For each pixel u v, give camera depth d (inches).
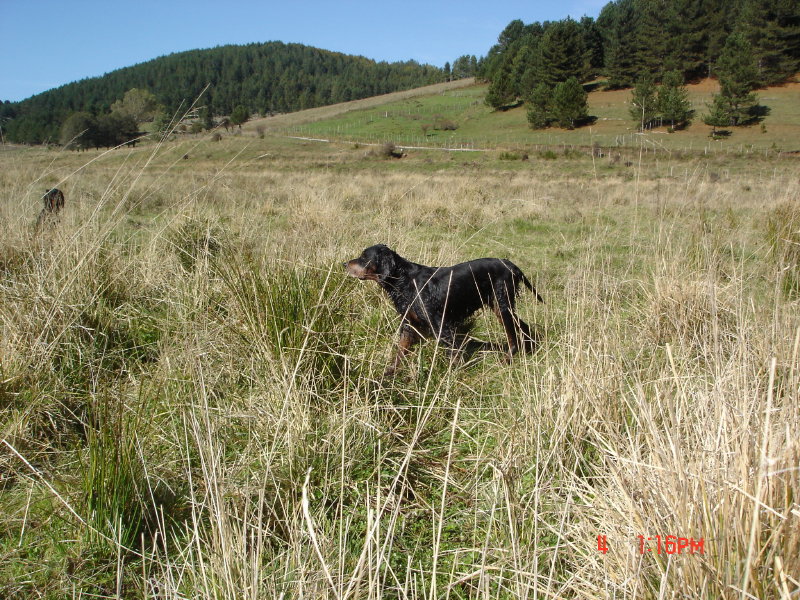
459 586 87.9
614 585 68.1
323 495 102.0
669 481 72.6
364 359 138.3
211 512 79.7
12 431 113.2
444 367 155.2
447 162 1443.2
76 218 227.6
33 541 94.9
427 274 161.8
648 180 716.0
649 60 2564.0
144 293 191.2
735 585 59.9
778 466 63.4
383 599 84.9
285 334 135.9
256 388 131.6
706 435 78.9
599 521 84.5
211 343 142.3
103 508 95.3
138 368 150.9
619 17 2758.4
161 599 81.4
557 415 112.8
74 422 125.0
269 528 96.7
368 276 160.1
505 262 180.2
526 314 203.2
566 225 394.0
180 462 111.5
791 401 74.4
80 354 139.3
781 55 2459.4
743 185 609.9
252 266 148.9
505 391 131.6
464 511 101.6
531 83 2925.7
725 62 1937.7
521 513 94.0
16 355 129.7
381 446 116.3
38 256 179.3
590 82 2898.6
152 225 296.2
